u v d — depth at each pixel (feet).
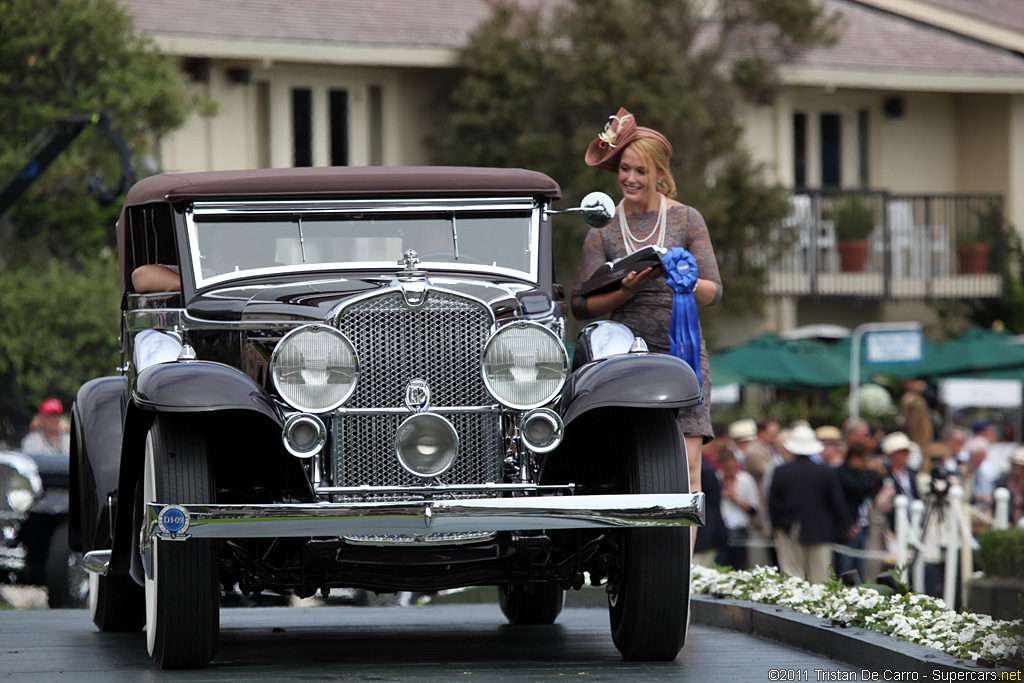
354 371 48.60
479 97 189.06
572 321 161.27
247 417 50.06
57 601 93.91
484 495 48.85
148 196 57.62
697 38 204.85
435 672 48.06
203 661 48.93
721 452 127.75
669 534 49.57
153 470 47.62
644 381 49.42
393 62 191.93
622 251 61.67
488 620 69.10
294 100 194.39
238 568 51.16
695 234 61.67
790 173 223.51
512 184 57.36
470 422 49.78
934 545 107.45
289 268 55.57
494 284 53.11
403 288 49.44
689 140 186.39
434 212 57.11
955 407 203.62
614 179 180.55
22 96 146.61
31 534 93.61
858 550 116.78
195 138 185.68
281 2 194.08
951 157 240.73
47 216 147.02
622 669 48.98
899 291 226.79
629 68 185.37
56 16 144.46
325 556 48.93
